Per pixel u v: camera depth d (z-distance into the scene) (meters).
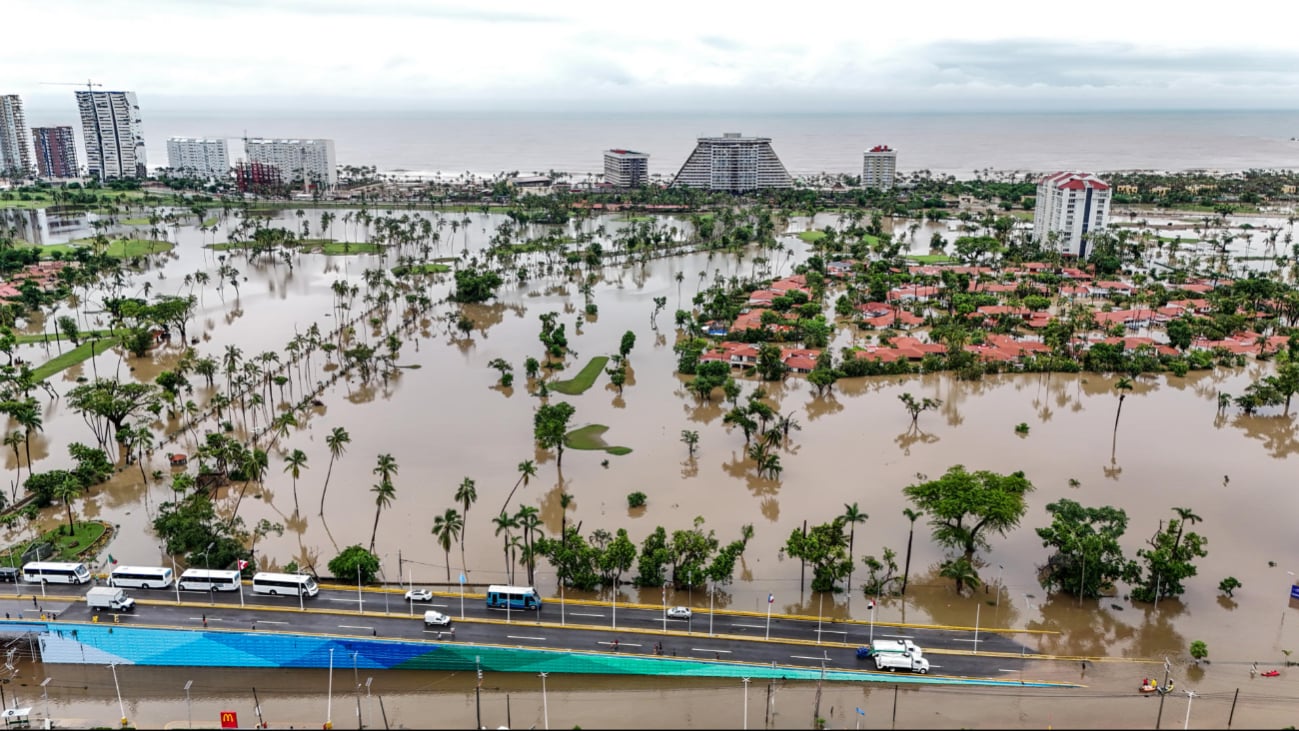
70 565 169.50
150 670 152.50
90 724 137.38
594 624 158.38
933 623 162.38
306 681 149.12
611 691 146.25
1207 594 171.12
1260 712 137.88
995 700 140.88
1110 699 141.25
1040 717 136.88
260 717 139.00
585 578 169.25
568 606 165.25
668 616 161.50
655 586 173.50
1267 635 158.25
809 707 140.00
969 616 164.62
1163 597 168.62
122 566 177.00
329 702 143.00
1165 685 144.12
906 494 187.12
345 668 150.25
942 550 187.50
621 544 170.50
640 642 152.75
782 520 199.62
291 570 172.75
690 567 167.75
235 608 160.50
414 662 149.38
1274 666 149.88
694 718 138.00
